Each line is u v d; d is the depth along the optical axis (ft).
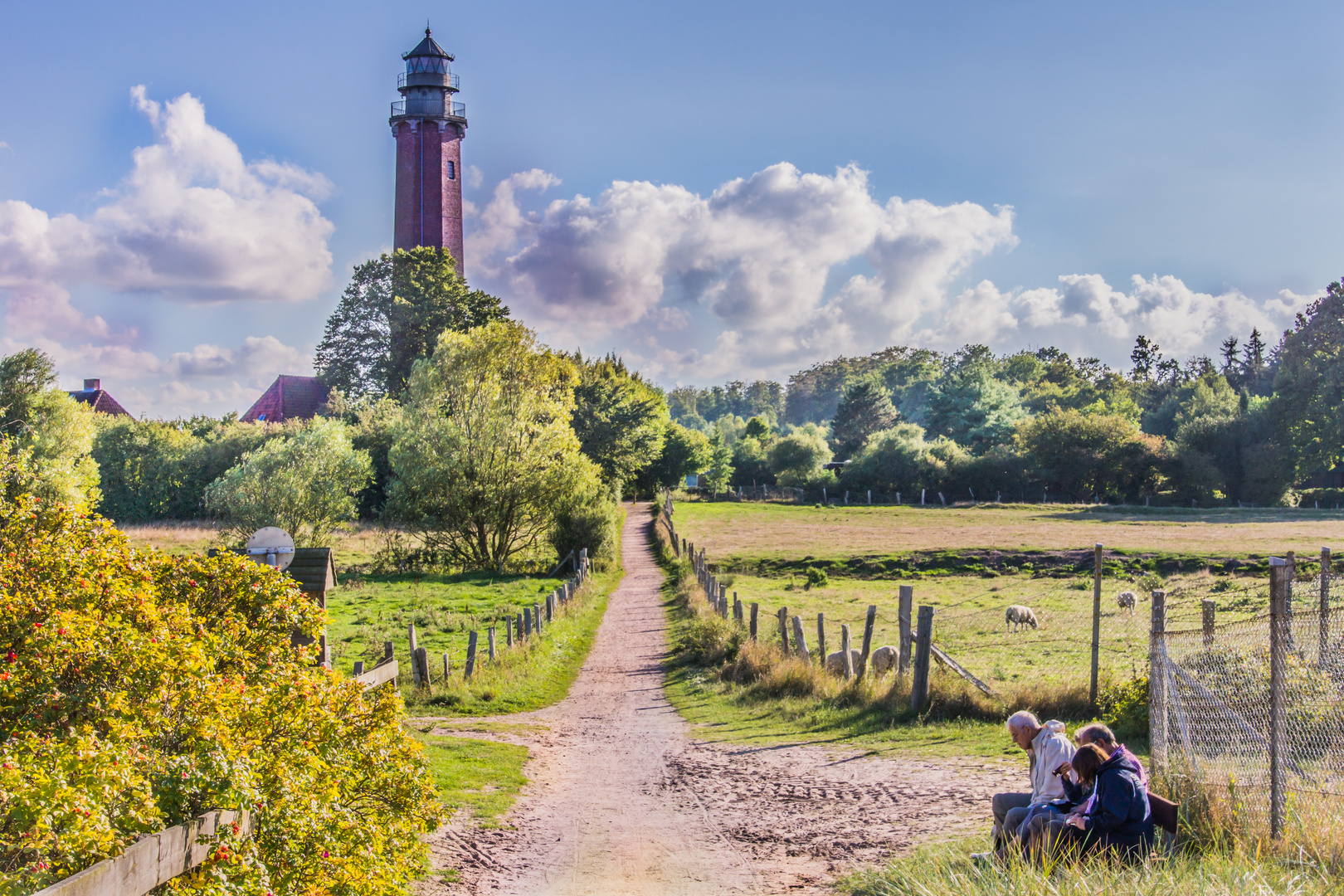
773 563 156.56
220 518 169.68
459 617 101.04
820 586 136.56
